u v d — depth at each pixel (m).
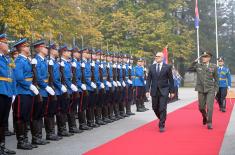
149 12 40.91
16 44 9.45
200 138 10.53
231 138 10.51
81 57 12.09
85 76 12.26
